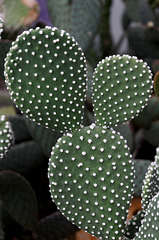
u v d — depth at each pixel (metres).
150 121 1.29
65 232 1.18
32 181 1.30
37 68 0.89
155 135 1.31
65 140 0.90
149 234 0.91
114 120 0.93
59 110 0.91
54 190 0.92
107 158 0.91
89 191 0.92
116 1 2.03
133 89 0.92
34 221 1.15
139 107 0.92
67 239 1.18
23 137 1.30
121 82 0.92
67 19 1.28
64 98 0.91
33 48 0.89
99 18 1.29
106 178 0.92
